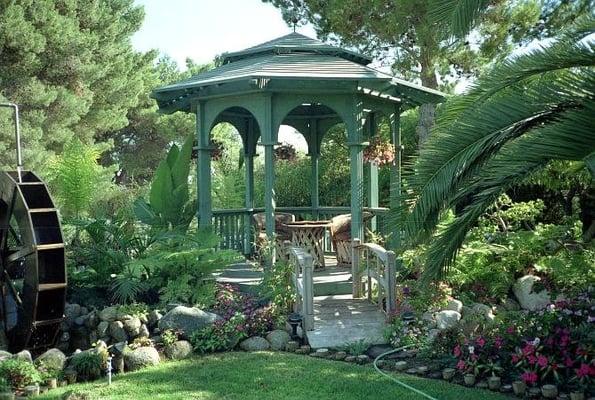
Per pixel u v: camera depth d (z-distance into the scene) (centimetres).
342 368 688
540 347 626
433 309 819
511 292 948
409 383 633
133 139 2869
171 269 943
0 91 1755
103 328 823
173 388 633
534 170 509
